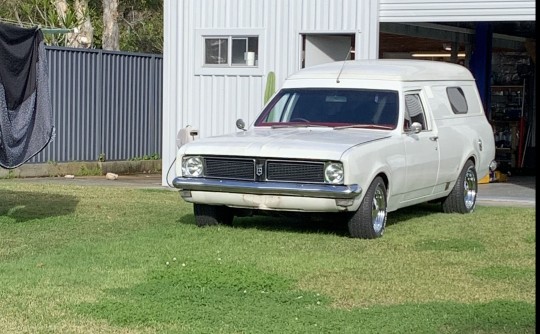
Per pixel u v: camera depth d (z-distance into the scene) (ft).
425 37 63.87
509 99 73.36
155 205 45.34
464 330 23.12
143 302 25.38
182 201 47.24
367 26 52.60
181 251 32.45
